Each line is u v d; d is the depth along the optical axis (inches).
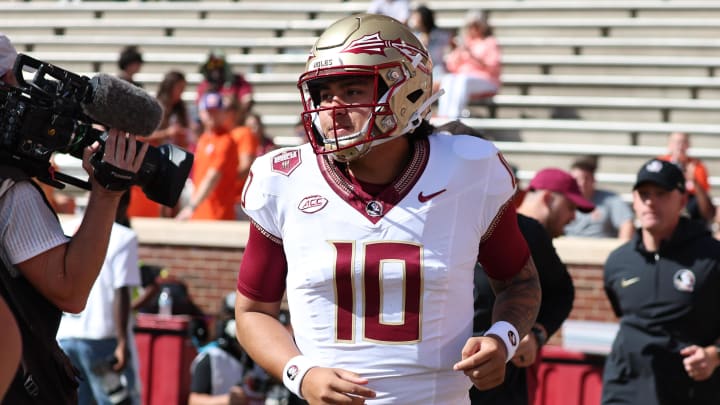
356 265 284.4
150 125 298.5
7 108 284.4
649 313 515.2
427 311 286.4
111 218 299.7
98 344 609.6
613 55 1376.7
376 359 285.6
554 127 1274.6
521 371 418.6
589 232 874.8
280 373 290.5
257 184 298.5
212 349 666.2
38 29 1619.1
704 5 1398.9
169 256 909.8
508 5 1450.5
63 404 297.3
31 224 287.9
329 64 283.6
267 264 303.0
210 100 932.6
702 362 494.0
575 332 643.5
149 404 739.4
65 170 1225.4
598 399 622.5
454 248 289.7
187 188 1059.9
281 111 1378.0
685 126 1263.5
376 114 282.8
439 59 1187.9
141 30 1567.4
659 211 507.2
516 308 307.9
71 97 290.4
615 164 1232.8
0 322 228.1
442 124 408.5
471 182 294.0
